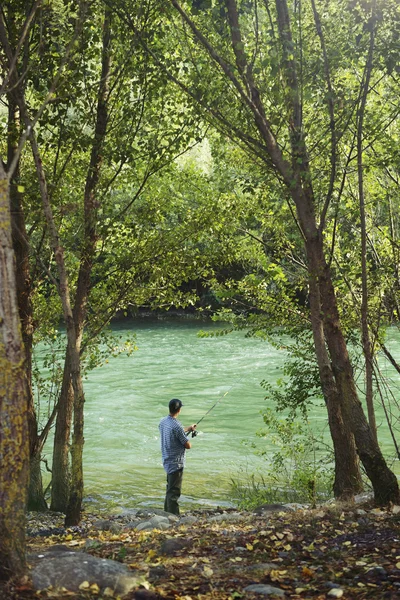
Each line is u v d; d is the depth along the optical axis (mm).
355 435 9531
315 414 21812
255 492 13828
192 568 6516
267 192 12172
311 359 13898
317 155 9828
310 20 9867
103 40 11883
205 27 9742
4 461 5359
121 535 8836
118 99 12297
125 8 9961
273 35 9086
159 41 11508
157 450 18969
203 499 14195
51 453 18375
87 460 17984
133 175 12852
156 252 12641
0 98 10492
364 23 9641
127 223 12711
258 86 9234
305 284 13484
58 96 10695
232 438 19766
